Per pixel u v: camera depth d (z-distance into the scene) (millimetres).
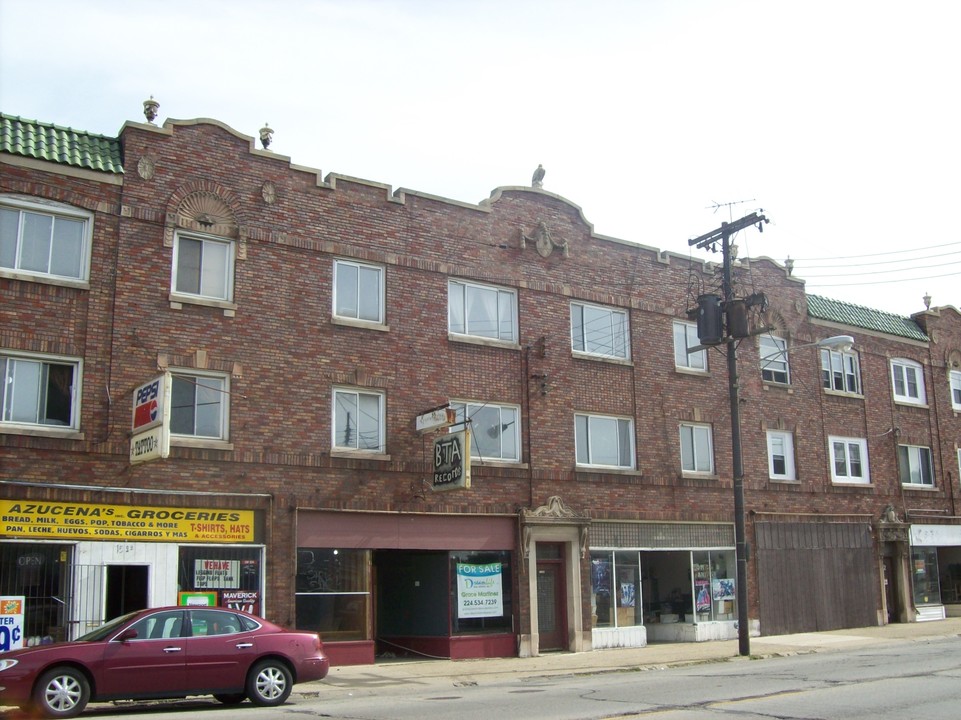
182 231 19578
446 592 21766
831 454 31109
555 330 24688
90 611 17234
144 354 18609
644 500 25594
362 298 21750
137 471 18109
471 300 23484
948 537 34312
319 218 21266
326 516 20219
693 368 27781
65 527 17266
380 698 15453
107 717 12859
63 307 17984
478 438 22906
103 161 18875
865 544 31375
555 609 23719
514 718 12133
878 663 19281
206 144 20062
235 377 19562
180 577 18344
